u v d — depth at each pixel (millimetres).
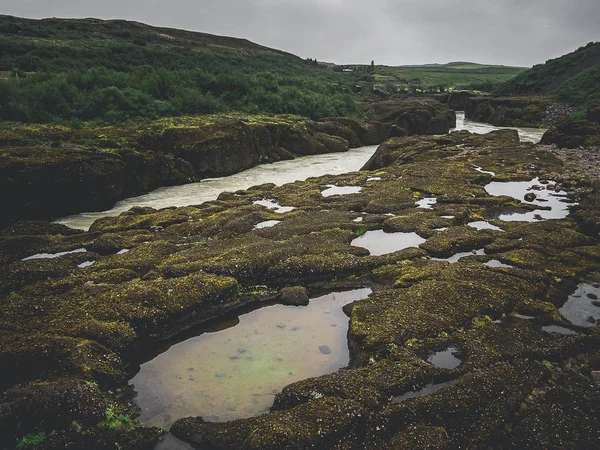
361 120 54062
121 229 15602
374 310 9461
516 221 15461
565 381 7098
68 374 7426
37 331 8523
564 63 73125
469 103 75938
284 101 47344
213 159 29000
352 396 6637
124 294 9859
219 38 101938
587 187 19469
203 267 11430
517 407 6496
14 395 6691
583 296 10133
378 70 146250
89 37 62562
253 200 19891
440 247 12719
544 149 30891
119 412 6977
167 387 7742
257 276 11508
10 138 22859
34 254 13391
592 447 5773
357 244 13672
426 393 6828
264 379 7895
